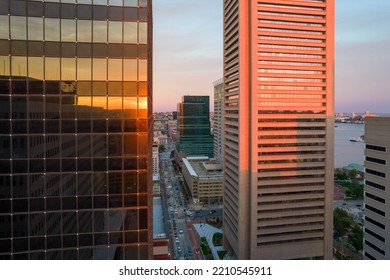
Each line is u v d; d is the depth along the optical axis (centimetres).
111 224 3238
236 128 10700
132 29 3269
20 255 3075
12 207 3070
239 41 9975
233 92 11006
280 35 9831
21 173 3089
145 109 3288
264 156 10100
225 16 11838
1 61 3066
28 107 3105
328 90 10288
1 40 3067
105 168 3231
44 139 3130
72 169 3175
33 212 3105
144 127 3284
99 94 3222
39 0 3128
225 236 12575
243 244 10362
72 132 3178
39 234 3109
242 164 10244
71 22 3172
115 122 3247
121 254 3241
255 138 10019
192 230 15638
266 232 10212
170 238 14488
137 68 3272
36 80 3119
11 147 3075
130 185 3269
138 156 3278
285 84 10050
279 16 9762
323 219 10488
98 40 3216
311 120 10312
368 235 7800
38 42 3125
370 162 7706
